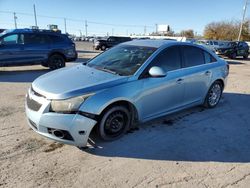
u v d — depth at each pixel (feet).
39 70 37.58
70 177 10.33
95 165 11.23
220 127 16.02
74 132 11.53
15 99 20.61
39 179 10.11
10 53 33.55
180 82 15.64
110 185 9.94
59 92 11.55
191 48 17.08
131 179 10.36
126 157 11.98
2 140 13.10
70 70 14.66
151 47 15.39
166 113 15.56
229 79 33.68
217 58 19.45
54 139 11.73
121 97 12.61
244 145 13.78
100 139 13.07
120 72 13.93
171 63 15.44
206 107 19.44
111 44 96.63
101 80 12.75
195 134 14.80
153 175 10.69
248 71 44.32
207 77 17.95
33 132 14.16
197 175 10.83
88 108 11.63
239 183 10.43
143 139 13.78
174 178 10.54
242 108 20.20
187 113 18.17
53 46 37.32
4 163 11.07
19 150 12.19
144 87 13.62
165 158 12.06
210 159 12.18
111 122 12.88
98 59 16.34
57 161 11.41
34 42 35.65
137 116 13.87
